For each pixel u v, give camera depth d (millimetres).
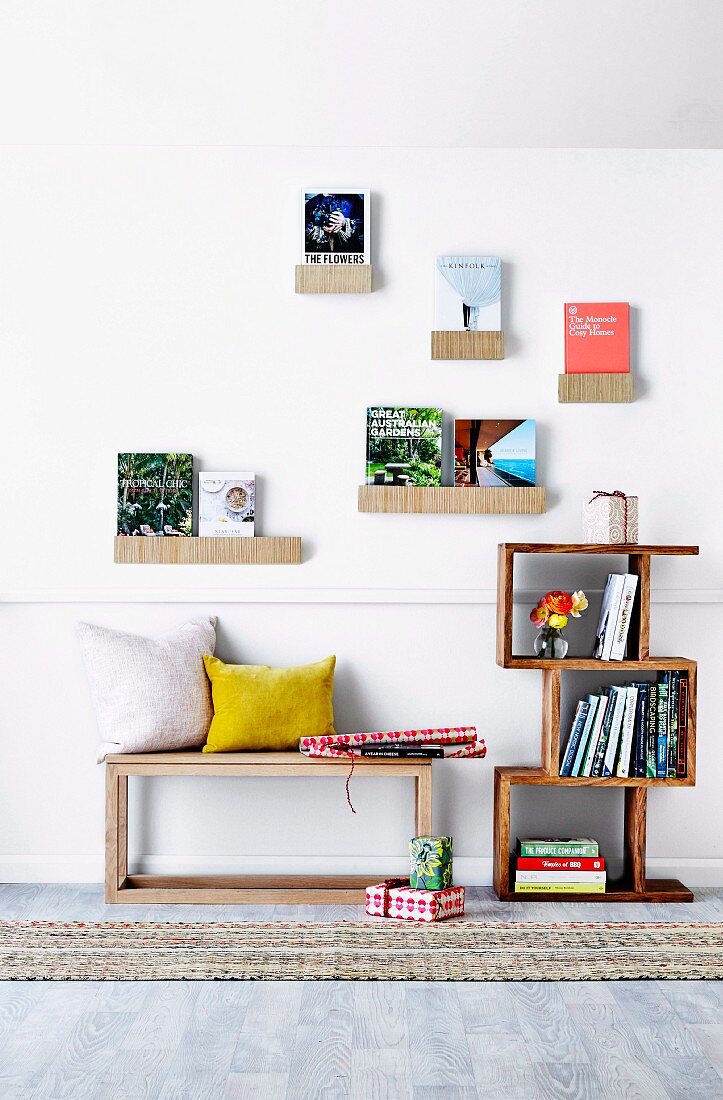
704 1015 2570
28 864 3623
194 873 3604
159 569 3627
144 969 2822
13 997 2652
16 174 3646
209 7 3053
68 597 3617
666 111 3473
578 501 3645
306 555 3648
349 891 3400
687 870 3646
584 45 3193
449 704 3654
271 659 3645
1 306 3645
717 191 3629
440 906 3215
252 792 3621
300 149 3660
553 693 3402
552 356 3641
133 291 3658
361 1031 2479
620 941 3043
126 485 3613
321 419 3656
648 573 3416
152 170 3658
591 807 3648
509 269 3639
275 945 2996
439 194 3658
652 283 3635
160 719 3359
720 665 3641
